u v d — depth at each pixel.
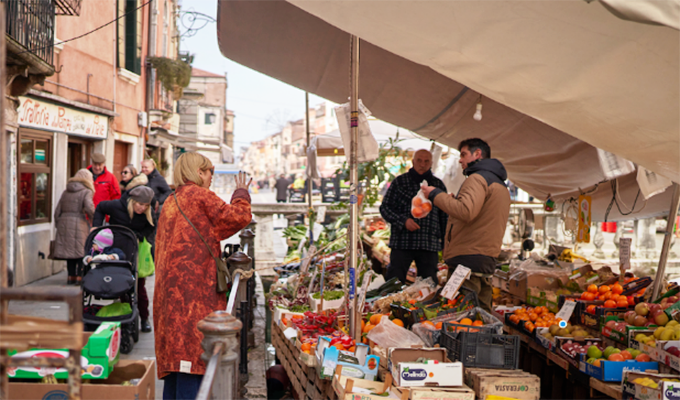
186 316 3.55
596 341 4.85
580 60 3.01
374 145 4.55
